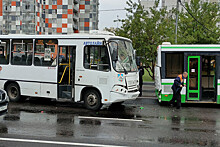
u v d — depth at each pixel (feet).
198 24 82.17
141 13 79.82
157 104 42.96
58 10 197.88
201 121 30.42
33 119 29.32
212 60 41.27
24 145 20.27
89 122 28.43
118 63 34.88
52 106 38.37
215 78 40.63
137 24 77.92
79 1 215.72
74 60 36.70
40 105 38.99
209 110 38.37
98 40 34.96
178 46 41.57
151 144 21.16
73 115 32.07
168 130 25.84
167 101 44.78
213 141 22.43
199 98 40.96
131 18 79.87
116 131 24.95
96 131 24.79
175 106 41.32
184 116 33.27
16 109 35.24
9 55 41.37
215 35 80.94
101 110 35.94
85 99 36.24
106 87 34.60
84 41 35.86
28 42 39.96
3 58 41.91
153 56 78.07
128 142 21.53
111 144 20.86
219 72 40.47
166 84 41.42
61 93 37.55
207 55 41.01
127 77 35.24
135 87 37.11
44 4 199.52
